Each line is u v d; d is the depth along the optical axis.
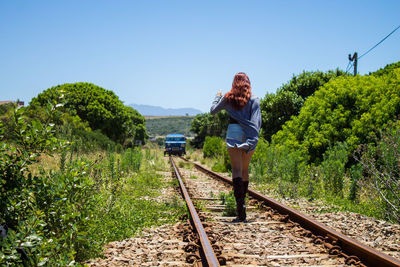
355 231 4.95
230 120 5.23
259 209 6.83
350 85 14.16
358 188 7.77
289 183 9.41
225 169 16.81
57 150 3.90
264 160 13.12
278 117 25.66
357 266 3.39
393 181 6.34
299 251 3.93
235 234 4.72
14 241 2.62
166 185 10.88
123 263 3.67
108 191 7.23
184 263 3.55
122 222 5.48
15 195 3.38
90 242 3.94
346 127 13.63
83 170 4.00
